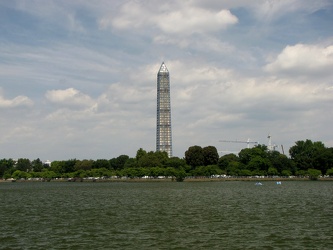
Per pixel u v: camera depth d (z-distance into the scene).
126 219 81.50
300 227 69.19
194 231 66.38
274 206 104.06
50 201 131.25
